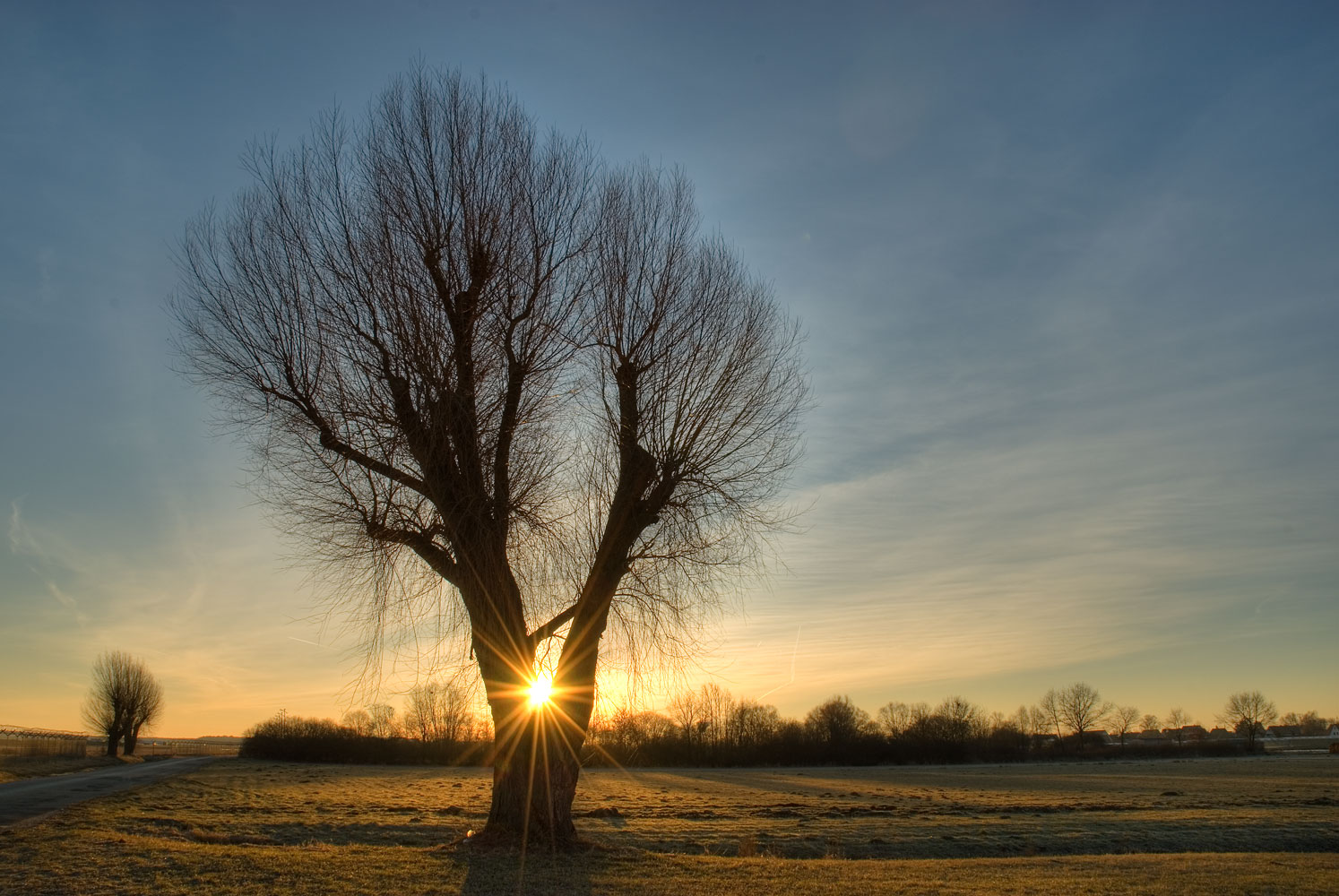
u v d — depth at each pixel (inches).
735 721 4065.0
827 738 4365.2
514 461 666.2
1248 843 1232.8
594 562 683.4
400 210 672.4
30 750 2883.9
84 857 619.5
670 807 1732.3
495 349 667.4
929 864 748.0
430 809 1560.0
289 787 2105.1
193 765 3284.9
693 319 717.3
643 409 701.3
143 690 4195.4
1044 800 1973.4
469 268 673.6
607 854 658.2
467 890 520.4
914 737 4520.2
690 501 697.0
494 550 647.8
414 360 648.4
